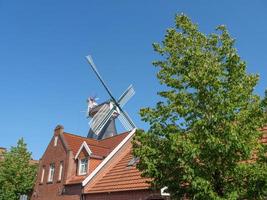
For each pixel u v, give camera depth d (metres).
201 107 12.42
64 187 31.06
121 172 26.56
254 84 12.55
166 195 18.30
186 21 13.80
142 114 13.07
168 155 12.12
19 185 37.53
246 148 11.27
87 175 29.53
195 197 11.53
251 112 11.85
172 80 13.04
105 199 25.42
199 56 12.95
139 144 13.73
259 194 11.31
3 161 38.66
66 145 32.94
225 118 11.87
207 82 12.22
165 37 13.71
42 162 35.53
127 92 49.16
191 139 11.91
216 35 13.48
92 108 50.06
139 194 22.20
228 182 11.83
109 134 46.56
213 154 11.57
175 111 12.70
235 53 12.81
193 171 11.43
